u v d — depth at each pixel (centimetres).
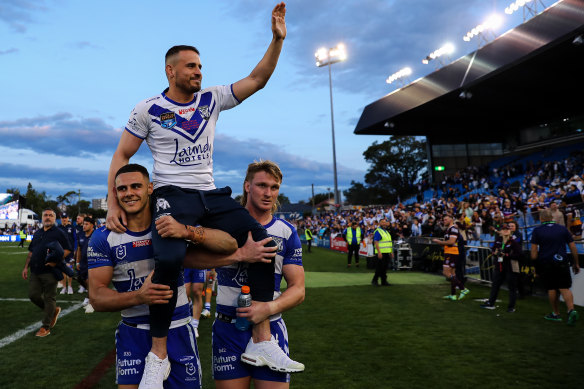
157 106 223
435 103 2981
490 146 3812
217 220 211
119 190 206
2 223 5044
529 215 1071
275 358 203
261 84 249
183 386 211
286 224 245
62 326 619
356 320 646
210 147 234
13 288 1017
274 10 246
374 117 3384
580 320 638
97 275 205
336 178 3731
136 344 207
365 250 1816
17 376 406
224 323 226
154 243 192
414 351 480
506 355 464
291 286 229
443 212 1880
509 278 712
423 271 1409
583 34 1844
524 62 2297
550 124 3338
